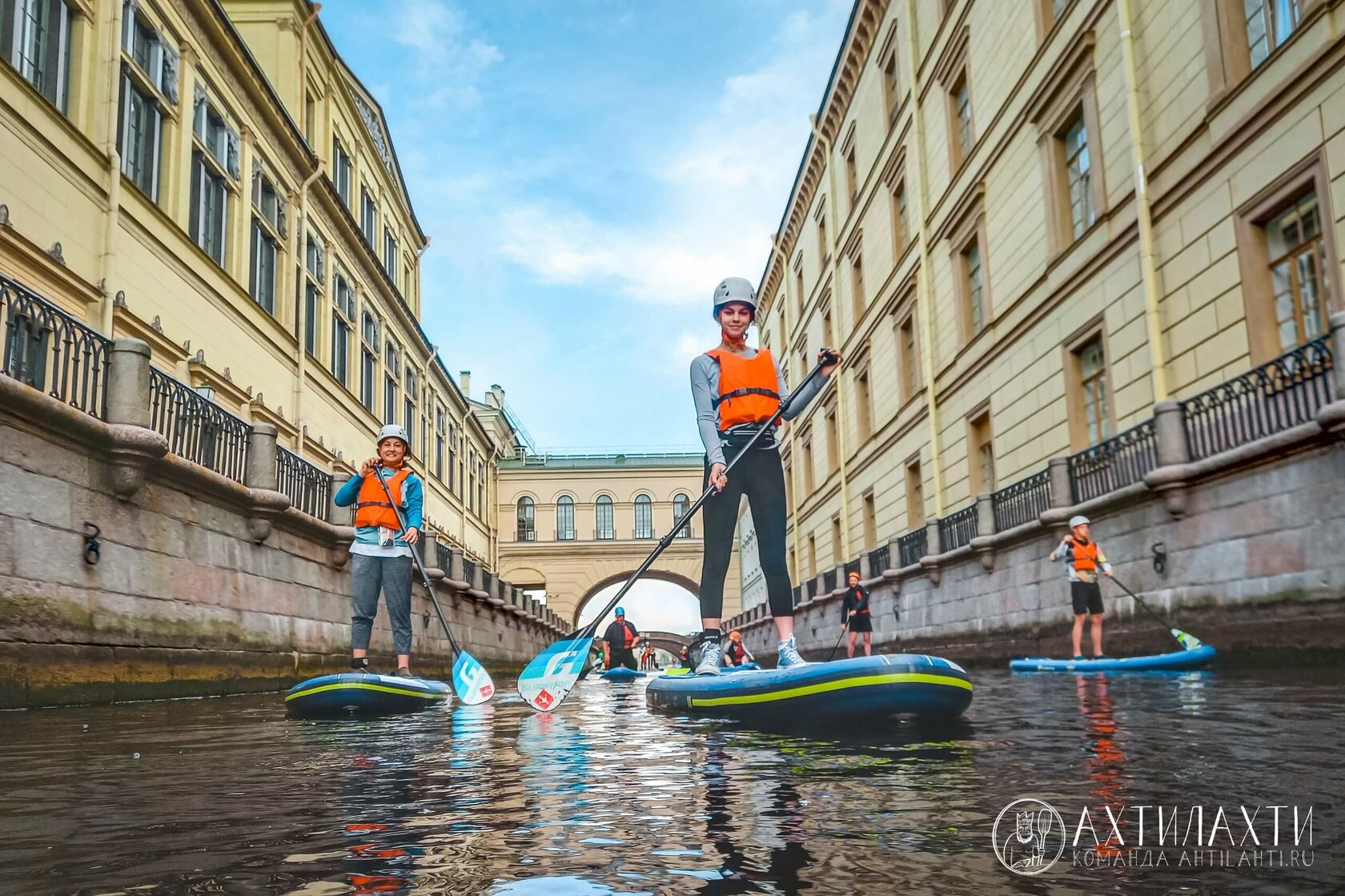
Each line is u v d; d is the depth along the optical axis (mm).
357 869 1611
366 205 27547
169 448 8172
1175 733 3293
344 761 3131
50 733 4414
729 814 2049
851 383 26625
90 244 12039
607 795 2330
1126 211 12164
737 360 5062
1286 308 9609
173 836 1892
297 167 20109
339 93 24094
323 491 12516
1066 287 13844
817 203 30844
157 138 14164
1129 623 10750
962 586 16250
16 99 10492
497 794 2389
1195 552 9523
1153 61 11578
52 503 6871
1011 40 15648
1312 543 7867
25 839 1872
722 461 4805
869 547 25188
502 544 51156
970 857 1631
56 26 11727
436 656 18281
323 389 21531
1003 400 16281
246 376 17125
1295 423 8039
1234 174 10125
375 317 26797
